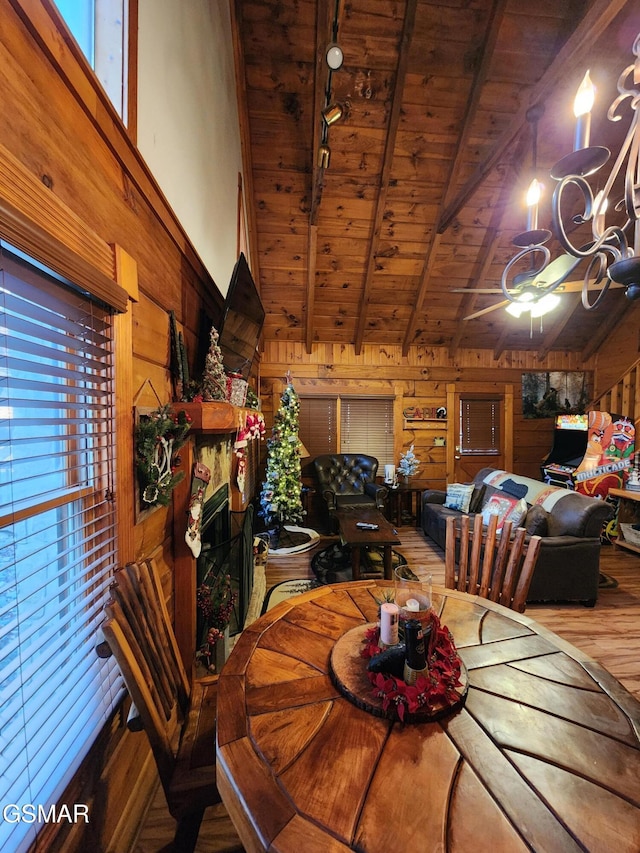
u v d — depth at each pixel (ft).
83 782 3.09
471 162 12.57
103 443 3.59
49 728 2.69
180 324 5.79
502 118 11.63
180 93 5.76
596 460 15.19
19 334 2.76
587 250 5.18
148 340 4.53
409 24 9.66
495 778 2.49
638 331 16.90
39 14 2.58
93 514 3.48
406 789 2.40
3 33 2.28
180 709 4.10
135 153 4.04
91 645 3.33
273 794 2.37
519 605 5.38
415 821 2.21
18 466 2.83
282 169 12.46
